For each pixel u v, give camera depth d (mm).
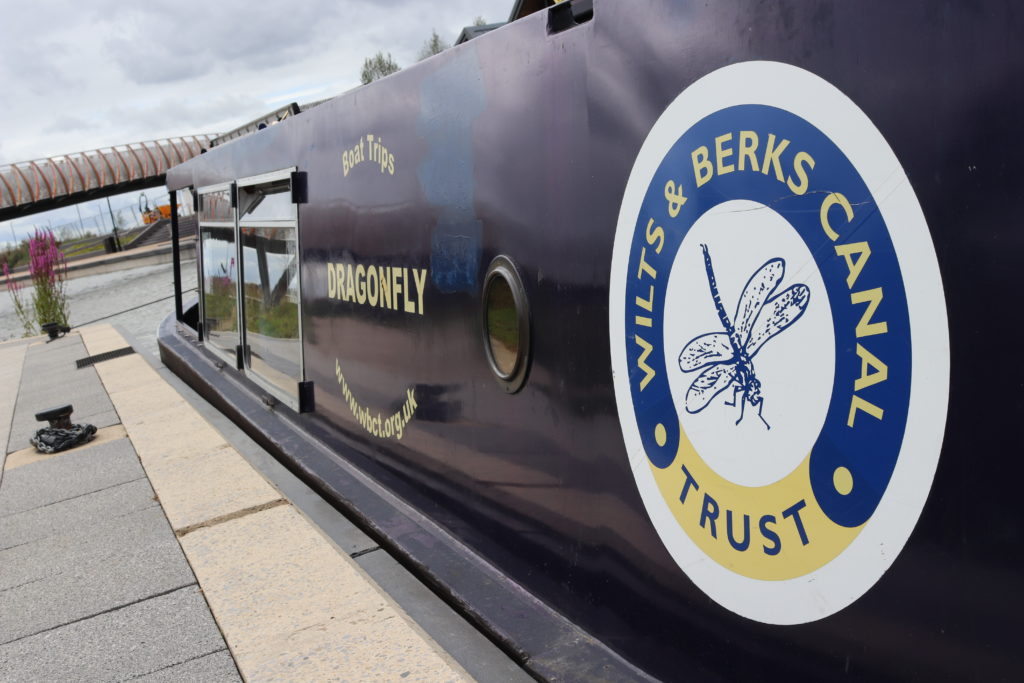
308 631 2924
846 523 1668
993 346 1380
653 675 2330
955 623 1495
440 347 3299
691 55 1936
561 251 2480
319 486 4402
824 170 1633
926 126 1445
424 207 3289
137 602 3420
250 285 5953
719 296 1910
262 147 5320
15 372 11125
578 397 2484
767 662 1932
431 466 3529
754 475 1875
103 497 4879
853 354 1610
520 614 2789
